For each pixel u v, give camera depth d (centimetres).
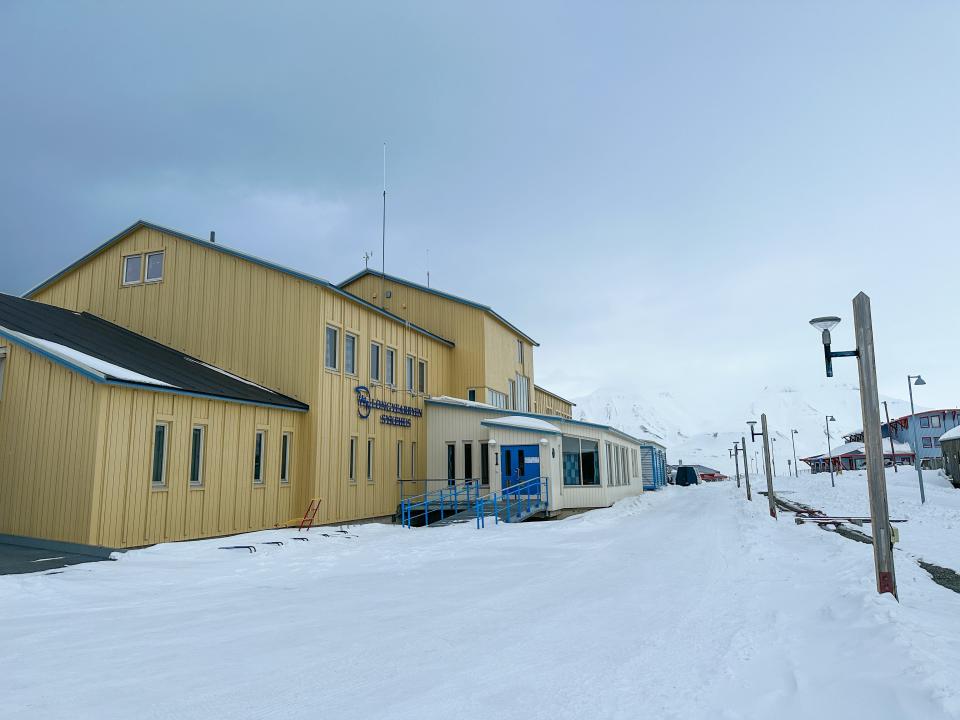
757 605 828
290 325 2025
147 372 1547
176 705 506
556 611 833
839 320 850
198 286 2148
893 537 796
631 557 1320
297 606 884
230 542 1529
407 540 1669
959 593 876
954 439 4494
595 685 539
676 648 645
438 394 2912
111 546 1352
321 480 1981
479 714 480
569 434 2795
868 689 480
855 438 10325
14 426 1443
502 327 3328
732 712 468
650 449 5538
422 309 3131
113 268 2280
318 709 496
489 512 2325
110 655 646
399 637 711
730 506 2962
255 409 1794
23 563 1213
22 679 571
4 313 1606
